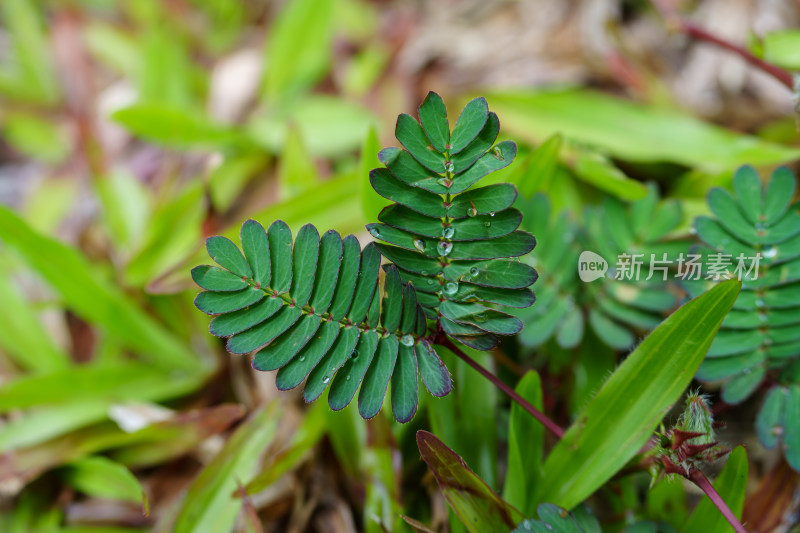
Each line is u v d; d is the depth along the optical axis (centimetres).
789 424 29
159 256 35
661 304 30
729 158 34
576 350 31
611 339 30
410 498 31
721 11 40
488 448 30
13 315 35
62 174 45
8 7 47
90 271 34
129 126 36
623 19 43
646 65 41
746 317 29
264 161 41
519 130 35
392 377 27
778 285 29
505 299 27
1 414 35
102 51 47
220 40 50
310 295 26
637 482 31
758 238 29
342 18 47
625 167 36
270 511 32
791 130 35
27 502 33
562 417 31
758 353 29
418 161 26
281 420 32
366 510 31
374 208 30
